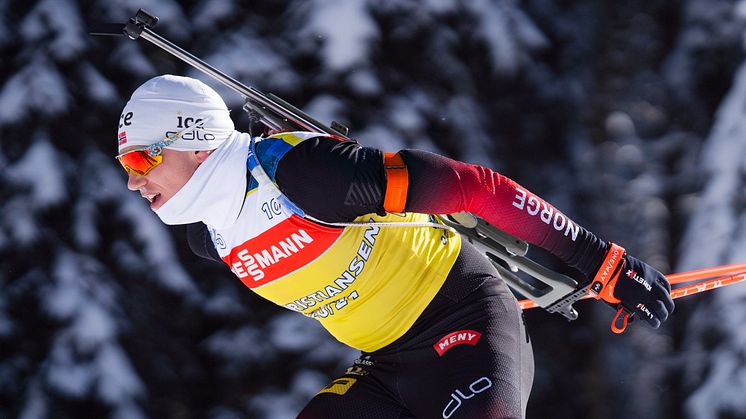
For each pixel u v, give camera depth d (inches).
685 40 1245.7
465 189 336.8
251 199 338.0
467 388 343.0
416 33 986.1
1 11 898.1
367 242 348.5
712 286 428.1
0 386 866.8
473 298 361.7
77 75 900.0
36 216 883.4
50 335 890.1
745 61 1104.2
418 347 358.0
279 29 955.3
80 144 911.0
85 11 917.2
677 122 1282.0
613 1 1198.3
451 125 982.4
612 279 354.9
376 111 943.0
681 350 1125.7
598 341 1165.7
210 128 336.8
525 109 1099.9
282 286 352.5
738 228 1038.4
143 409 887.1
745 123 1065.5
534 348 1155.9
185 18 936.9
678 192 1254.3
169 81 337.7
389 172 329.4
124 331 900.6
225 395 949.8
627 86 1256.8
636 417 1181.7
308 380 930.1
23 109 874.8
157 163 334.0
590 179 1131.9
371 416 364.5
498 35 1026.1
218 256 386.9
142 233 912.9
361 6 950.4
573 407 1160.2
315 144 330.3
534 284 1079.6
